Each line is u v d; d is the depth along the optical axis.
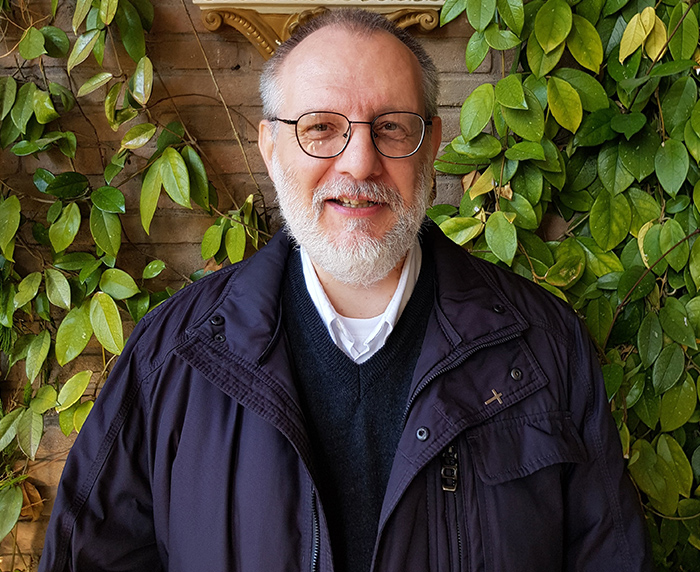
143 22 1.26
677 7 1.17
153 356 0.81
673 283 1.27
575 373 0.82
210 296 0.85
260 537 0.71
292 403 0.72
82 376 1.29
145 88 1.20
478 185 1.26
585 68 1.28
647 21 1.16
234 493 0.74
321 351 0.79
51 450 1.40
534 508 0.74
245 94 1.32
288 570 0.70
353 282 0.79
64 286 1.27
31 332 1.38
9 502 1.29
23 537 1.41
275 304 0.80
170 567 0.77
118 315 1.24
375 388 0.77
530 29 1.21
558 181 1.25
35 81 1.31
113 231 1.25
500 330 0.79
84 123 1.33
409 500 0.71
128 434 0.80
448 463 0.73
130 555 0.81
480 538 0.72
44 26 1.27
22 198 1.34
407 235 0.77
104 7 1.17
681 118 1.21
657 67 1.16
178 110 1.32
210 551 0.73
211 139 1.33
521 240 1.27
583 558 0.80
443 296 0.82
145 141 1.22
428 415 0.73
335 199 0.75
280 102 0.79
